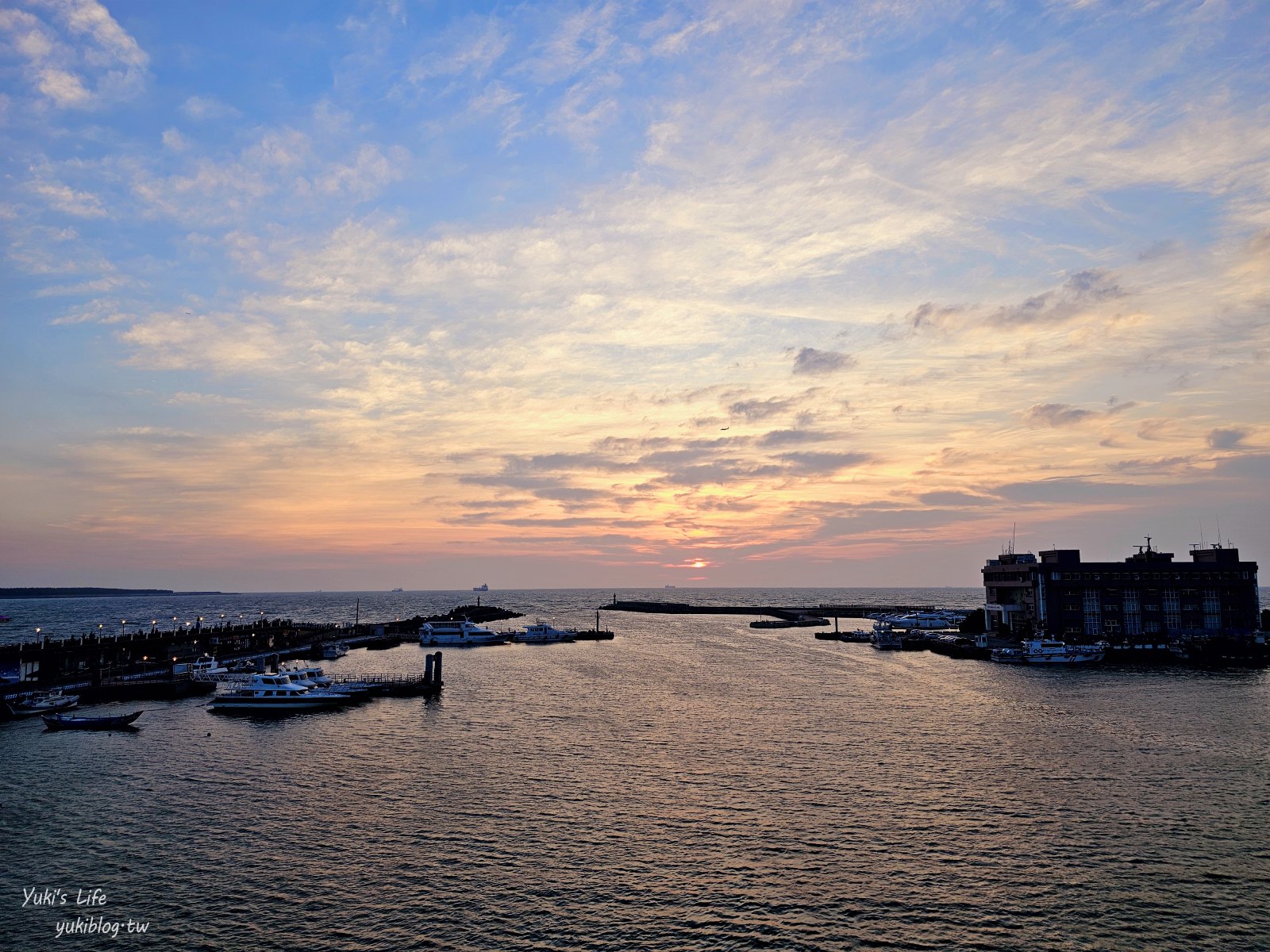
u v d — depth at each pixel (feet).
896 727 295.48
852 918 144.05
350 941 136.98
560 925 141.79
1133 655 531.91
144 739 280.92
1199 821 189.98
